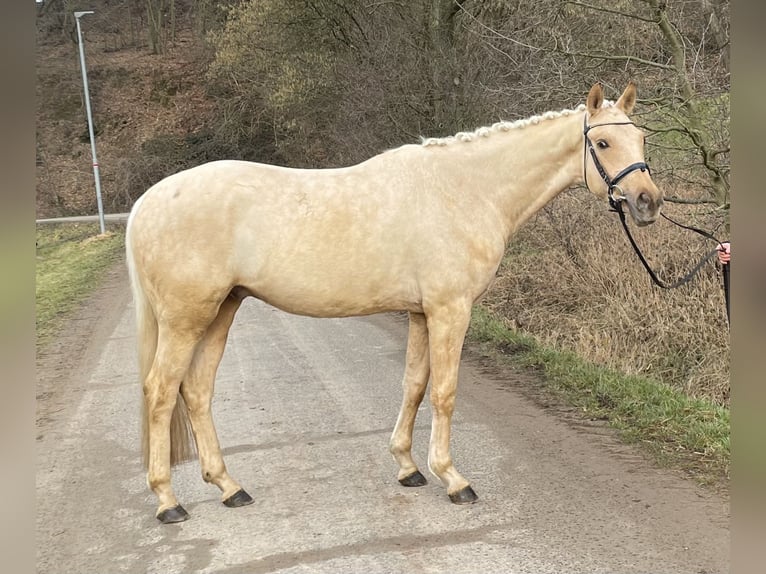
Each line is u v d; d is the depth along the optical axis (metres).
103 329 8.85
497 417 5.02
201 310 3.46
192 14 35.69
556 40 6.56
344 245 3.47
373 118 12.71
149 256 3.44
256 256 3.44
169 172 27.55
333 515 3.55
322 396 5.69
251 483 4.01
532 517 3.44
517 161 3.74
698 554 3.02
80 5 34.81
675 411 4.78
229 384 6.17
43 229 23.11
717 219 6.52
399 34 12.29
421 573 2.95
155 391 3.49
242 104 25.27
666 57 6.79
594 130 3.58
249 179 3.49
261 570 3.02
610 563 2.97
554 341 7.19
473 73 10.68
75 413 5.48
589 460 4.14
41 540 3.38
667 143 6.86
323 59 16.84
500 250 3.71
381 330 8.38
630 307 6.89
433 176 3.62
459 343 3.62
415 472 3.90
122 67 34.41
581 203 8.71
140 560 3.16
